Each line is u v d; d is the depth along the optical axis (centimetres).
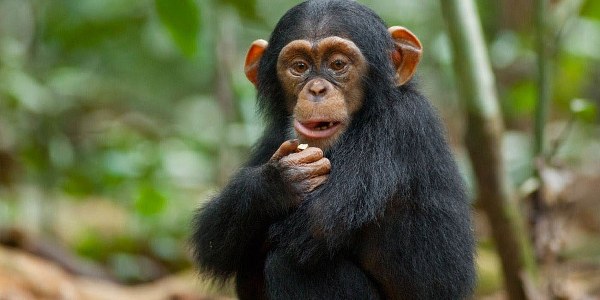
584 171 2008
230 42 1677
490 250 1686
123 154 1870
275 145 948
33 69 1909
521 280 1139
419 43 896
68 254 1573
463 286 887
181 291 1318
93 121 2228
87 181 1925
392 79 884
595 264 1473
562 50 1658
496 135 1098
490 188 1114
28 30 2092
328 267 855
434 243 867
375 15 901
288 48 881
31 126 1848
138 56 2416
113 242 1814
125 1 1845
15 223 1675
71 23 1844
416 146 858
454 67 1104
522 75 1939
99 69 2428
